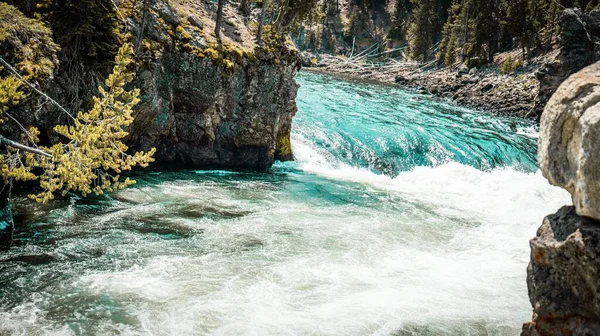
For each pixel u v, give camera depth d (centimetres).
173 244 1104
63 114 1423
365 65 8706
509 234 1370
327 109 3189
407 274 1018
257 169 1981
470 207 1633
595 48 4119
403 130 2653
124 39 1565
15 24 1286
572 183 432
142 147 1722
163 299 852
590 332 426
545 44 5838
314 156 2205
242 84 1888
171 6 1822
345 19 10575
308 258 1066
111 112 970
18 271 931
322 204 1526
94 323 773
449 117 3538
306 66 8138
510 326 822
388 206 1564
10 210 1148
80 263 980
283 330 770
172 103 1741
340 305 859
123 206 1334
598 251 410
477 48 6384
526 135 3145
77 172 909
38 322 769
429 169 2134
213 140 1869
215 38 1834
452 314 853
